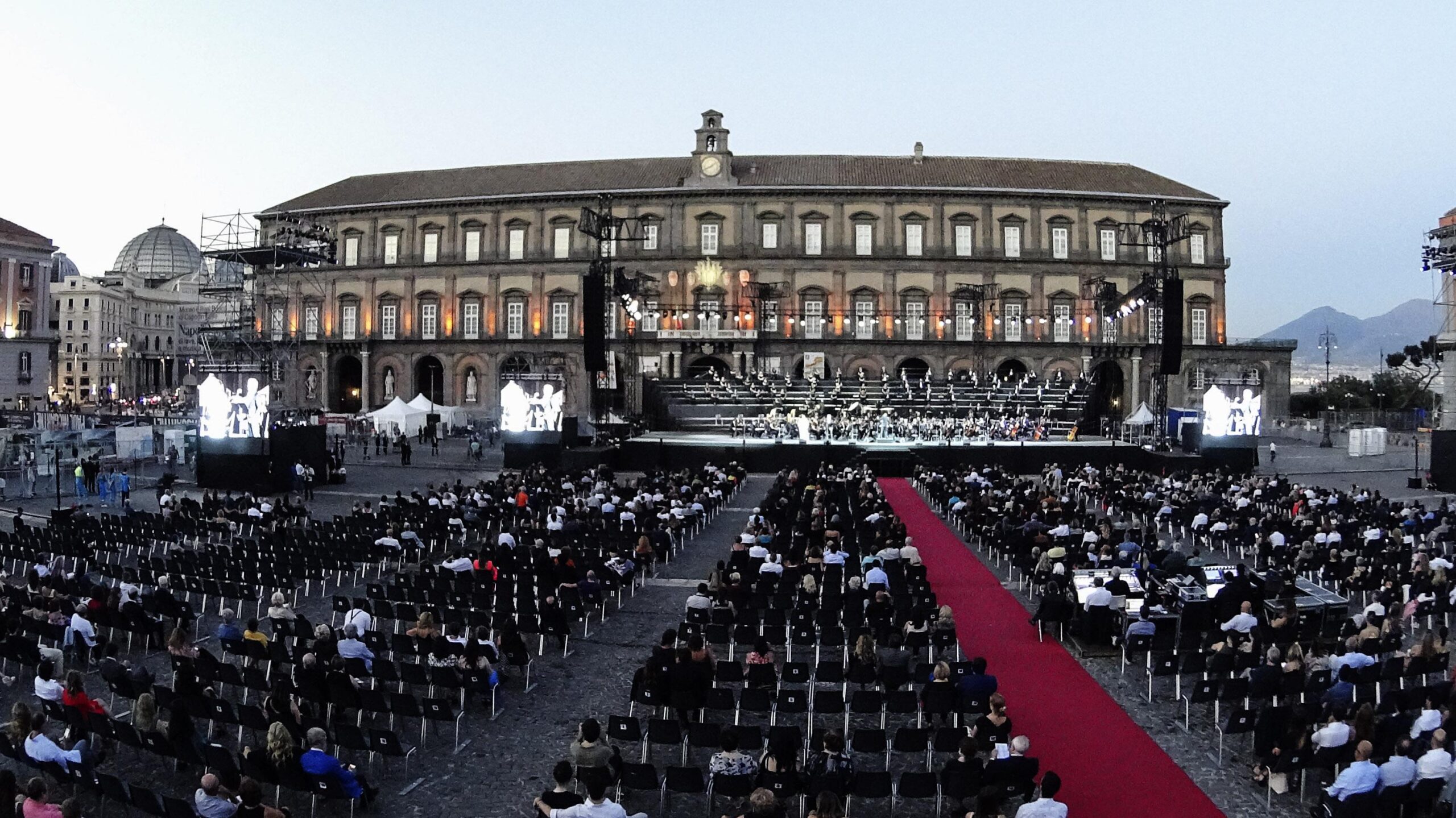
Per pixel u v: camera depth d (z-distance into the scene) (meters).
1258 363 92.00
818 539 28.20
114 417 79.31
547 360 93.19
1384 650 18.19
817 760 12.58
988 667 19.81
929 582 26.14
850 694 17.75
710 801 13.20
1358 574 24.27
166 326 175.50
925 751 14.58
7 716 17.05
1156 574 23.97
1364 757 12.05
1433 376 102.12
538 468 50.59
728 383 79.62
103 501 43.62
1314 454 70.19
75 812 10.09
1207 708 17.48
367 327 97.44
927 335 90.69
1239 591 20.89
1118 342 90.06
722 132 91.50
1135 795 13.84
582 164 100.56
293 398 98.25
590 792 10.69
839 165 96.19
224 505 36.00
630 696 16.75
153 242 196.88
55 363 154.88
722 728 13.95
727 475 47.75
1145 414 73.69
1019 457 55.88
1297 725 13.62
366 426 76.69
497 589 23.48
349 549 27.81
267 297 95.12
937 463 55.78
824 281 90.94
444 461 64.06
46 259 100.94
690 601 20.41
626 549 28.33
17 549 26.91
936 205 91.12
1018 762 12.47
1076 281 91.25
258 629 22.20
